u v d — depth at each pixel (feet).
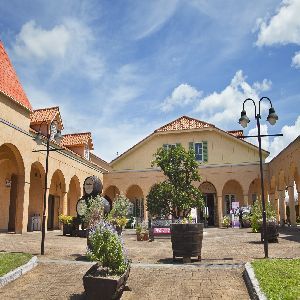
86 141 91.97
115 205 58.03
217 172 97.96
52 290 24.40
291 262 28.40
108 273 22.88
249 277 24.41
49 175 69.26
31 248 40.27
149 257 35.55
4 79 59.36
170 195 69.36
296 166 69.46
